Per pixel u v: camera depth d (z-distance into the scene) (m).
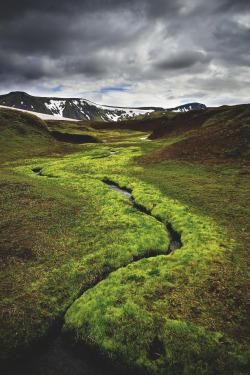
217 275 11.95
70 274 13.02
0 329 9.43
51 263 14.04
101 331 9.31
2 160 53.78
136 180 35.34
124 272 12.92
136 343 8.66
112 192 29.31
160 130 113.69
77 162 52.12
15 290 11.61
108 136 126.75
